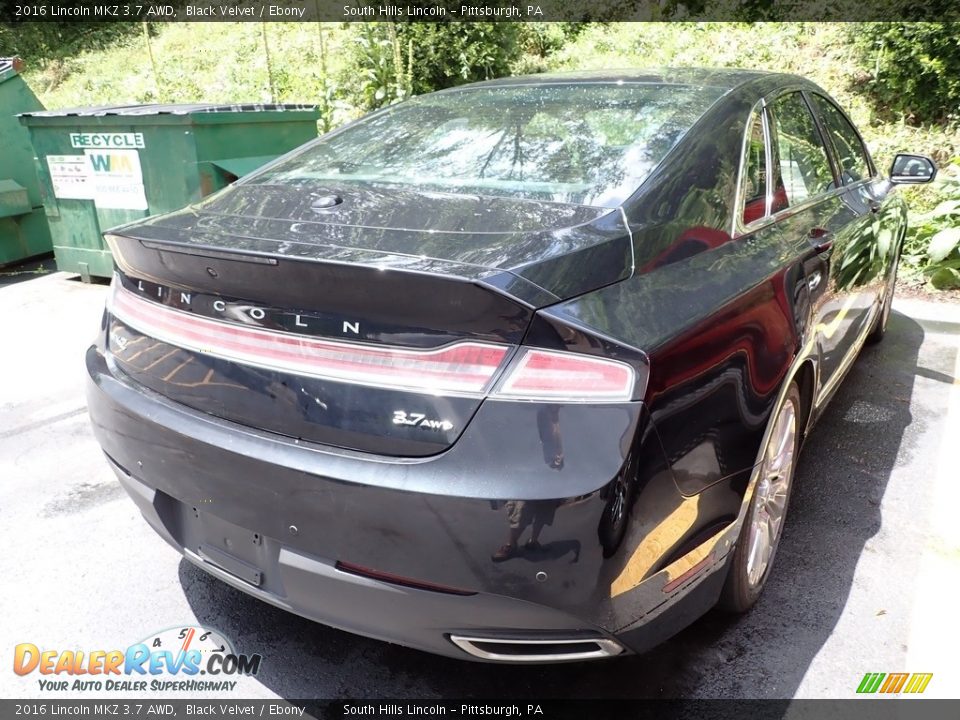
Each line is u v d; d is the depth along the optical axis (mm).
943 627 2324
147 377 2031
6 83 6527
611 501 1534
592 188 2107
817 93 3412
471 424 1564
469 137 2521
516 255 1693
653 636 1812
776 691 2098
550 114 2541
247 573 1938
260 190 2398
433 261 1629
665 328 1719
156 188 5590
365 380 1649
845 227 2988
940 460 3316
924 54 7195
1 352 4836
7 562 2727
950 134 7234
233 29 11984
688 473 1729
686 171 2191
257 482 1753
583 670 2195
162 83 10781
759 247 2295
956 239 5621
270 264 1681
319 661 2268
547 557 1541
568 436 1541
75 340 5031
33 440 3676
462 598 1615
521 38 9898
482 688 2148
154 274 1984
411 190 2213
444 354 1598
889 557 2656
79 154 5855
